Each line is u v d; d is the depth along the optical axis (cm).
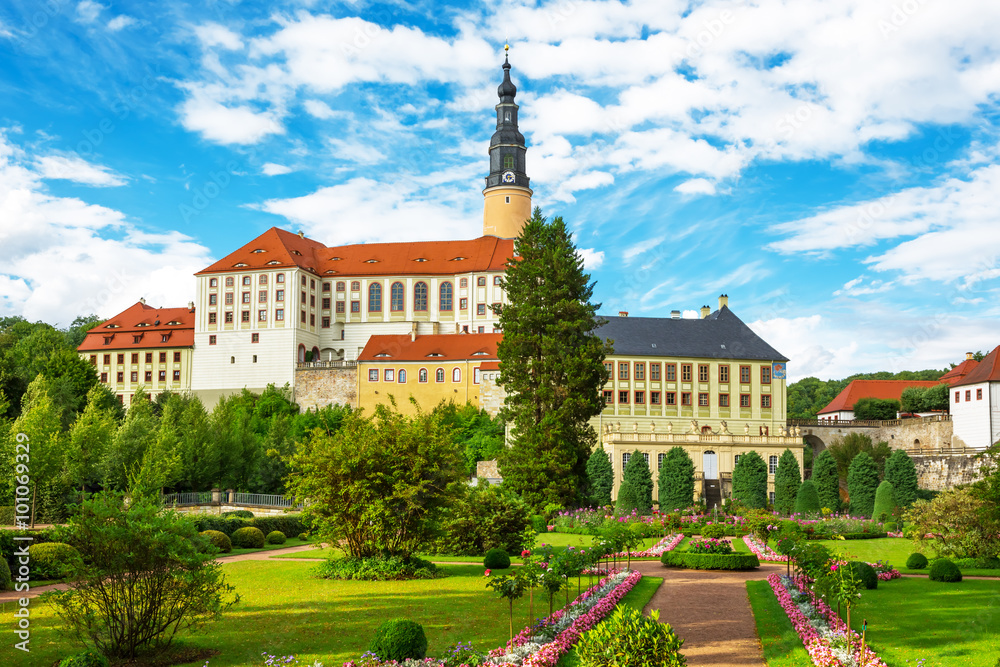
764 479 7469
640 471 7238
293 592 2731
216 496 6397
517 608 2402
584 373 6156
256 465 7325
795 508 6906
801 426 9819
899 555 4238
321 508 3197
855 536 5194
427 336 10894
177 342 11950
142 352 12019
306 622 2178
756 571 3450
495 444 8469
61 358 9238
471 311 11850
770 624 2184
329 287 12294
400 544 3216
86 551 1752
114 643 1761
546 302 6419
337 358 12031
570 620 2133
